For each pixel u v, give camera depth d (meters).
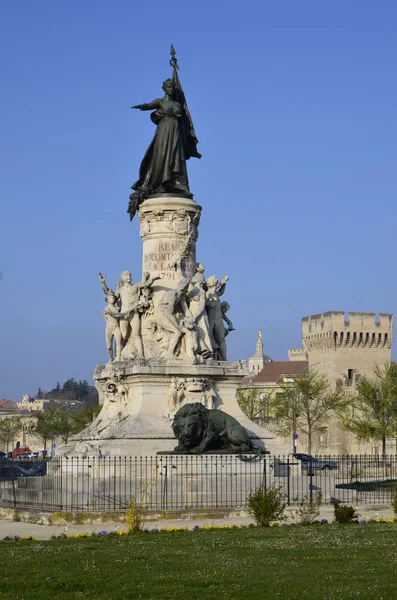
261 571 18.39
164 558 20.05
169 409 35.22
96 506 29.20
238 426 33.06
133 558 20.08
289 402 97.12
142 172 38.88
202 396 35.59
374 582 17.22
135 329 36.59
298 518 27.77
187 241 37.78
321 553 20.47
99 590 16.92
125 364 36.06
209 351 36.34
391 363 102.75
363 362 126.50
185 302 36.78
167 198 37.97
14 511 29.02
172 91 39.19
